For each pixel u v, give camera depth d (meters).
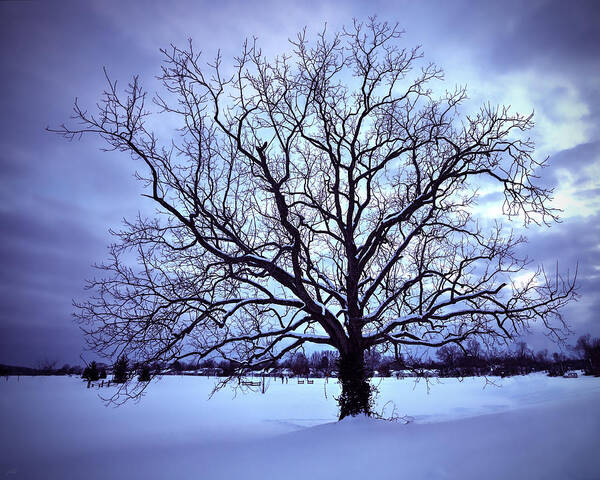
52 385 39.16
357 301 14.10
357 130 14.82
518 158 12.79
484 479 5.62
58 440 12.43
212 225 12.76
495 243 13.03
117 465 8.57
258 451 9.06
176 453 9.52
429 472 6.19
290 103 14.12
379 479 6.11
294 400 25.86
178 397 27.62
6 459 9.62
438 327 12.85
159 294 11.23
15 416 18.14
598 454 6.34
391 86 14.98
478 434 8.64
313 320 13.49
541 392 23.44
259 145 13.95
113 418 17.55
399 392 28.38
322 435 10.34
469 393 27.31
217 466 7.89
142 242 11.51
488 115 13.20
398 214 13.65
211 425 15.19
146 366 11.06
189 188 12.16
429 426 10.48
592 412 10.53
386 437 9.30
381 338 13.48
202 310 11.50
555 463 6.05
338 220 14.13
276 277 12.75
